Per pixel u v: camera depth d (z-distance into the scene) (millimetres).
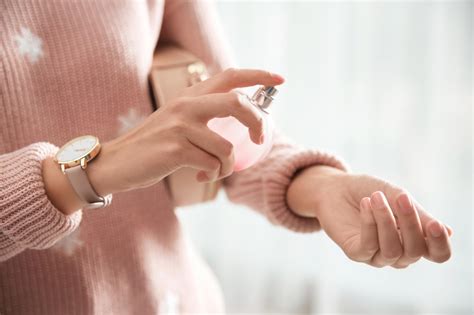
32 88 678
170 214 782
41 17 688
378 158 1518
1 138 661
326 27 1535
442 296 1510
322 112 1573
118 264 730
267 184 783
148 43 767
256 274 1746
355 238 644
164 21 843
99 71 710
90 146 599
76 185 594
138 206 745
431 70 1404
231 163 587
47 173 601
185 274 810
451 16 1369
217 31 861
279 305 1732
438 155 1436
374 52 1481
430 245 584
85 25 708
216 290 902
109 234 721
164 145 572
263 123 613
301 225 790
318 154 785
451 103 1404
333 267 1623
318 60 1558
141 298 753
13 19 671
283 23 1590
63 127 699
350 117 1540
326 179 737
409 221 578
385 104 1488
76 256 701
